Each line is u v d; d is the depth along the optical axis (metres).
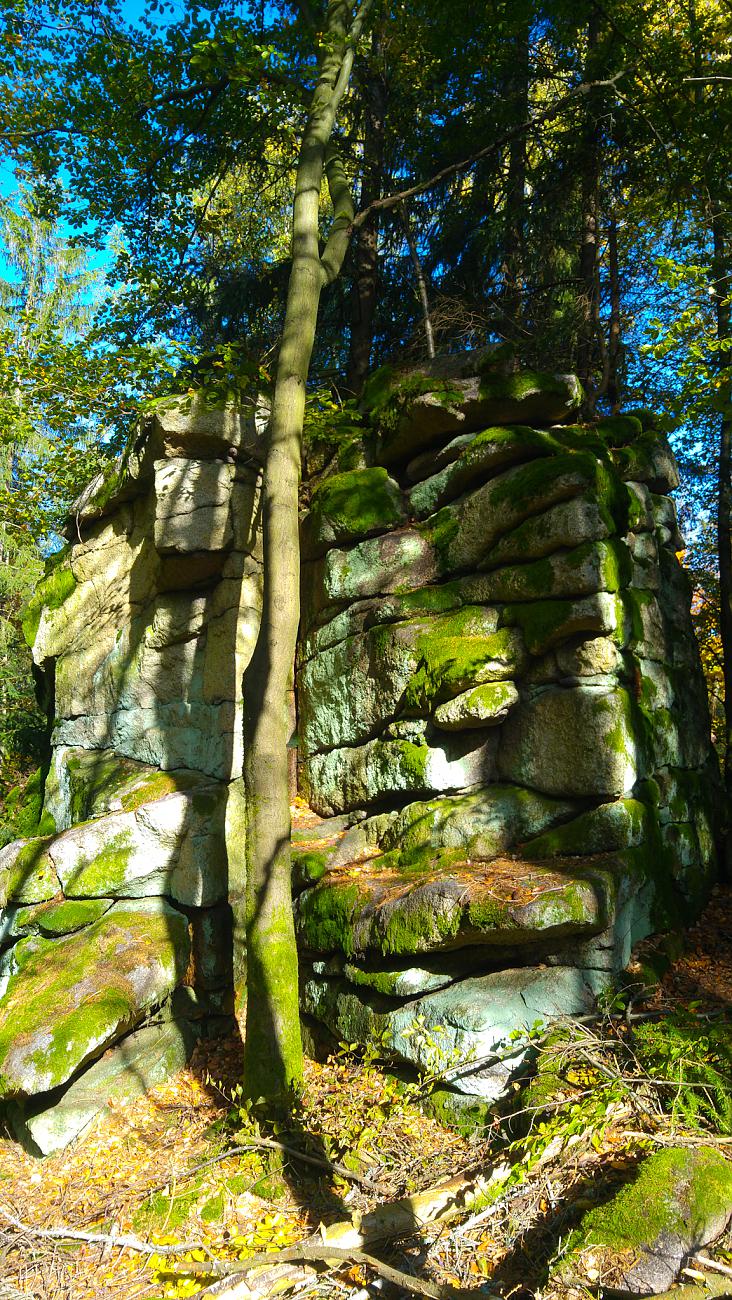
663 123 11.31
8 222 20.11
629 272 12.53
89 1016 6.11
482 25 11.85
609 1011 5.18
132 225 12.38
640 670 6.71
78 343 10.13
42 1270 4.52
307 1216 4.76
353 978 6.15
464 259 13.20
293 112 11.05
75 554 9.79
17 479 15.87
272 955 5.87
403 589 7.24
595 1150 4.23
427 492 7.36
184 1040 6.92
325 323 14.23
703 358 8.03
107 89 10.78
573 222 13.16
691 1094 4.22
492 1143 4.88
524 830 6.11
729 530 10.25
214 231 13.25
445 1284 3.79
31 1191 5.48
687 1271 3.28
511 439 6.61
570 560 6.03
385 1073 5.80
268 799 6.08
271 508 6.46
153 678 8.45
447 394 7.06
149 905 7.26
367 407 8.38
